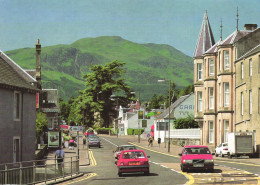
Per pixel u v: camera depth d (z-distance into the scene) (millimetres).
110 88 127062
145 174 29109
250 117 47938
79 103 126500
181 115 90562
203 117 61938
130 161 28453
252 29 58438
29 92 34938
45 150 55562
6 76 32312
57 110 74938
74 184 24656
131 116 139500
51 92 78562
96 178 28141
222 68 55969
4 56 63031
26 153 34344
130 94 131625
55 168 26609
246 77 49531
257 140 45500
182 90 163000
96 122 133750
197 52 65062
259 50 45656
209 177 26125
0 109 30453
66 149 67062
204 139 61438
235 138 44156
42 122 59906
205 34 65438
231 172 29109
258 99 45844
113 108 130750
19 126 33250
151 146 76438
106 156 53531
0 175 19969
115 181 25547
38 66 70688
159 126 91500
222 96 55750
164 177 27047
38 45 70938
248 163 38094
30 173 23281
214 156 49750
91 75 129500
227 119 55219
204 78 60969
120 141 94875
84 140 79250
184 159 29750
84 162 43750
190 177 26422
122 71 131500
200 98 64250
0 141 30234
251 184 21828
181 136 77938
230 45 55406
